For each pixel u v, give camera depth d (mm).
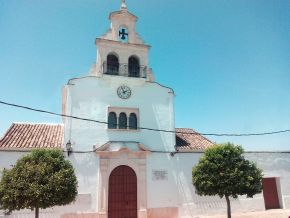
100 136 18625
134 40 21594
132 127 19688
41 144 17594
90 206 17234
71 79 19016
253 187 15180
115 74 20328
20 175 12531
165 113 20531
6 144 16703
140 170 18750
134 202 18391
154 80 21203
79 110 18656
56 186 12617
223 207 20062
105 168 18031
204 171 15789
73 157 17719
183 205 19047
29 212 16094
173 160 19703
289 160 23047
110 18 21594
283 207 22016
